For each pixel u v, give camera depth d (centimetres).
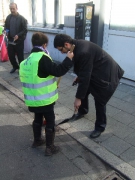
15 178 239
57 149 279
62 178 238
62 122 335
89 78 251
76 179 237
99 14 474
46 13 686
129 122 337
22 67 245
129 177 234
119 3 446
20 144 297
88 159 267
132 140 294
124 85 473
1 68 632
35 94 242
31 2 731
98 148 279
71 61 229
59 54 657
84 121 344
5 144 297
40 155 275
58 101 414
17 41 533
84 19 472
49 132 263
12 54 556
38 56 231
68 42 241
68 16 570
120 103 396
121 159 260
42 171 249
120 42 467
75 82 295
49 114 259
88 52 245
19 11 790
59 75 232
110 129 319
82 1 521
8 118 365
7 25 537
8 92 477
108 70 267
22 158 270
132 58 454
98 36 493
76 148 286
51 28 669
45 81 239
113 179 234
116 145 285
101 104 284
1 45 681
